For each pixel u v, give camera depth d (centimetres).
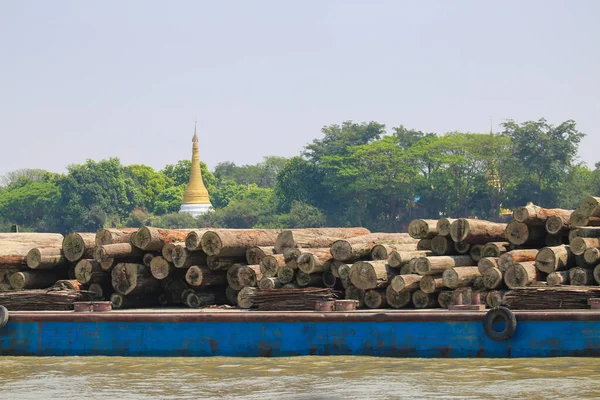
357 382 5259
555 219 6669
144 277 7262
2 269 7469
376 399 4831
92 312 6562
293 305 6319
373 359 5847
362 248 7000
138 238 7256
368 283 6650
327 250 7050
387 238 7531
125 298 7256
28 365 6172
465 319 5712
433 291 6506
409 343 5831
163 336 6300
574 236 6525
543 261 6394
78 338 6462
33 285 7462
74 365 6116
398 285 6531
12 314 6588
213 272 7219
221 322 6197
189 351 6244
